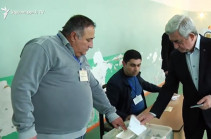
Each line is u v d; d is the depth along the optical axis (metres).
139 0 4.18
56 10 2.43
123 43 3.77
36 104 1.30
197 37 1.54
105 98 1.75
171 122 1.89
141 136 1.55
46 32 2.34
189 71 1.62
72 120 1.39
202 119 1.69
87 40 1.35
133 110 2.29
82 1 2.78
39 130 1.35
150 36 4.82
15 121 1.21
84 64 1.50
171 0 5.93
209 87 1.57
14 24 2.01
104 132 2.28
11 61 2.01
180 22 1.42
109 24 3.34
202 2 7.29
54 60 1.27
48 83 1.29
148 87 2.61
